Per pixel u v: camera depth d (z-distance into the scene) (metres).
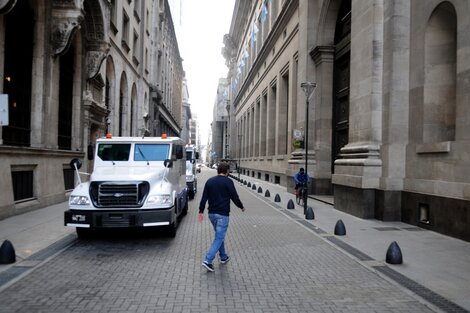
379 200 11.99
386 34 12.07
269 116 34.62
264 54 36.50
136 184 8.34
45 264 6.73
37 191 13.20
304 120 20.86
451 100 10.59
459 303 5.04
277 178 30.88
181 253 7.60
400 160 11.68
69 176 16.53
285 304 4.95
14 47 12.34
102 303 4.91
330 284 5.80
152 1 41.62
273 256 7.51
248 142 51.38
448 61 10.60
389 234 9.79
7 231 9.42
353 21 14.04
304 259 7.29
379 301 5.11
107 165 9.95
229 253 7.72
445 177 9.72
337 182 14.48
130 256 7.34
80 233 8.82
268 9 36.56
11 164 11.38
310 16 20.48
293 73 24.92
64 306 4.81
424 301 5.11
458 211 9.12
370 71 12.46
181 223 11.32
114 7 23.89
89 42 18.44
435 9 10.37
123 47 26.97
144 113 35.38
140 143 10.41
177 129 84.62
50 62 14.44
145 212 8.25
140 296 5.18
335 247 8.34
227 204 6.61
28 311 4.65
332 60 19.38
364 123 12.91
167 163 9.59
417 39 11.15
